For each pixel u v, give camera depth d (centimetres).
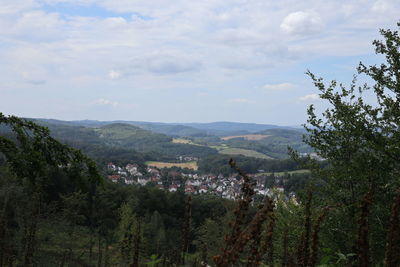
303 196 1152
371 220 830
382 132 1118
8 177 1922
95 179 776
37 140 745
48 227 3062
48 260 2155
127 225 4419
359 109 1125
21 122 749
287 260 331
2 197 1798
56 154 758
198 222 6988
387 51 1172
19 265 982
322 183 1205
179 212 8356
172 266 376
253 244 205
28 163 731
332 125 1184
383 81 1157
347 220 956
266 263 281
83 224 5475
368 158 1074
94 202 5581
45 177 826
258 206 214
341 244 935
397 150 1009
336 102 1159
